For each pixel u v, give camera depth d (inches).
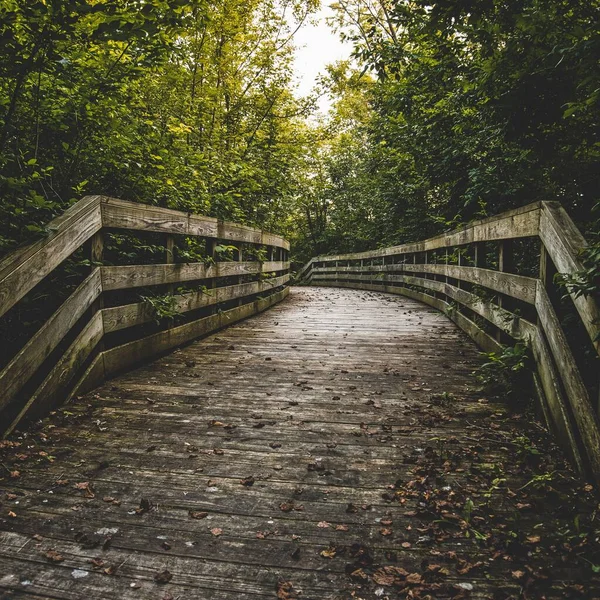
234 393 158.1
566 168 192.4
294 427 130.3
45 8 120.3
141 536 82.2
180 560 76.2
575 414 106.5
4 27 122.0
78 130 170.4
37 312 155.2
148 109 265.1
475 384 167.0
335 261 811.4
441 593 69.3
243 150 416.8
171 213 204.7
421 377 176.2
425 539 81.5
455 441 120.8
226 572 73.7
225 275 275.3
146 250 209.9
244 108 470.3
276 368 189.3
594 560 76.0
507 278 171.2
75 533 82.6
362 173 832.3
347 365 194.1
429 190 479.8
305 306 402.0
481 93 191.0
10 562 75.1
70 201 163.3
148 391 159.0
